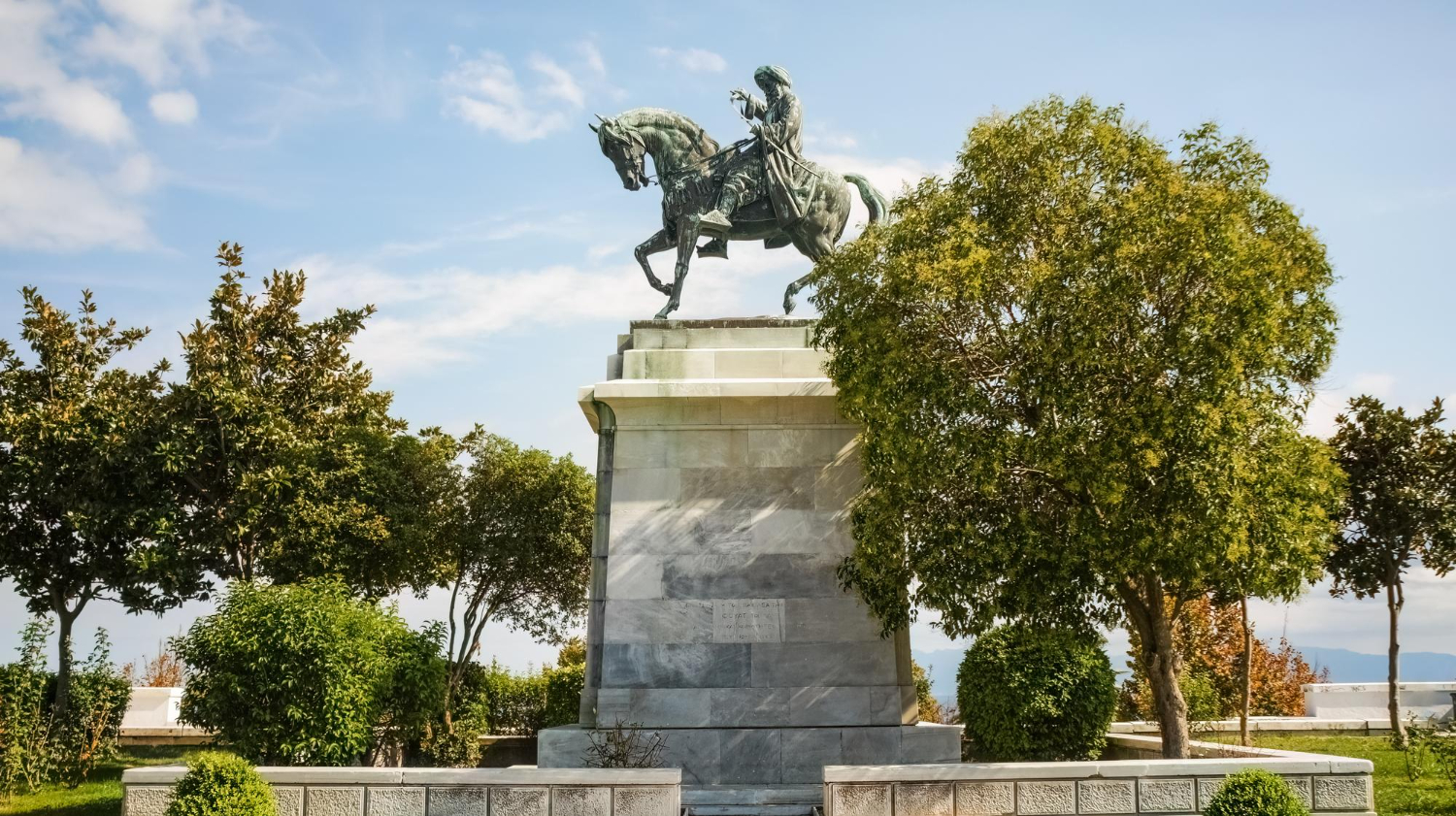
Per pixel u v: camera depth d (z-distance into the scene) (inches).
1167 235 445.4
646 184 619.8
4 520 761.0
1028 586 472.1
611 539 546.6
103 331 818.2
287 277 836.6
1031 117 494.3
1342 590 804.0
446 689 676.7
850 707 528.1
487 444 879.7
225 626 537.6
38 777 639.1
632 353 576.4
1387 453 783.7
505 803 426.3
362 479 773.9
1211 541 438.3
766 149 596.7
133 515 741.9
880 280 496.1
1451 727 601.3
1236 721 836.6
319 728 524.7
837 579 538.3
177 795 417.4
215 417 762.2
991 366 487.8
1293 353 474.6
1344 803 433.7
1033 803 433.1
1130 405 444.5
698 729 523.2
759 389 551.2
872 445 499.5
